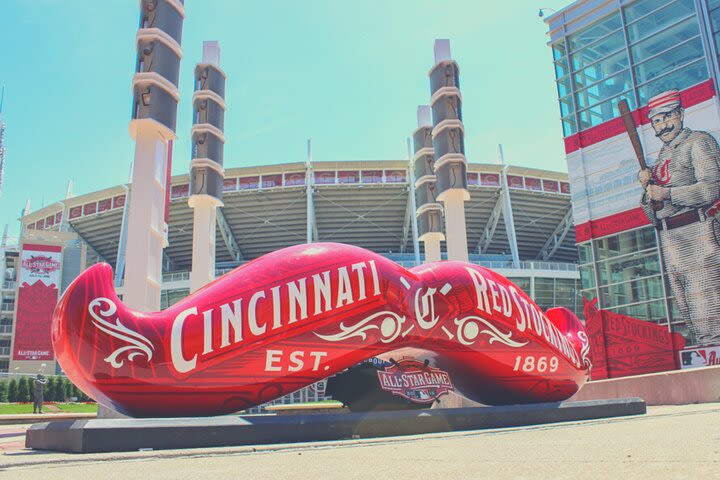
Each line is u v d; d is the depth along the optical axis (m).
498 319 8.02
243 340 6.20
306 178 47.97
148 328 5.89
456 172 17.09
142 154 12.80
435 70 18.20
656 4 28.72
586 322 29.97
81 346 5.59
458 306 7.69
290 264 6.77
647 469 2.72
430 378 7.79
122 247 48.88
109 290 5.91
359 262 7.12
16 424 16.31
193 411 6.16
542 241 57.69
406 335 7.22
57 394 30.92
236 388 6.21
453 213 17.19
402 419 6.38
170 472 3.35
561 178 52.34
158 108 12.93
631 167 28.75
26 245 49.12
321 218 51.59
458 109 17.81
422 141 20.80
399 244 55.28
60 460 4.13
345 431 6.00
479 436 5.60
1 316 55.53
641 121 28.58
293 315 6.48
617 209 29.17
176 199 47.94
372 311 6.98
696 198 26.16
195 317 6.09
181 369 5.92
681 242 26.48
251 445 5.39
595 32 31.22
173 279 46.06
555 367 8.63
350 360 6.85
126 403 5.86
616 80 29.89
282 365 6.39
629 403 8.76
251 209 50.12
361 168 48.50
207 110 16.28
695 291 25.78
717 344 24.84
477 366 7.94
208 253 15.76
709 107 26.05
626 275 28.50
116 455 4.36
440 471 3.02
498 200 51.31
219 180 16.23
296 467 3.46
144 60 13.07
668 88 27.66
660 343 26.78
